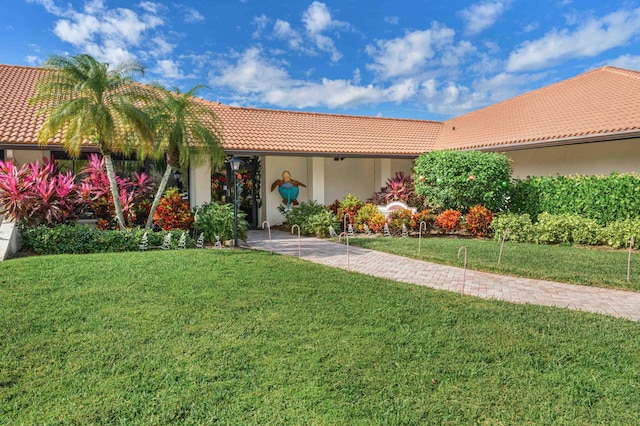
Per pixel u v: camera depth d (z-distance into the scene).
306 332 4.52
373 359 3.89
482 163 12.50
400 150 16.62
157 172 13.35
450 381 3.53
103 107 8.59
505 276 7.48
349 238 12.13
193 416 3.00
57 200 9.46
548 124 14.41
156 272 6.90
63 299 5.45
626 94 13.91
